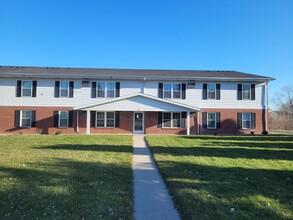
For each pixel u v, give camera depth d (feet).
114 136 69.00
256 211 17.51
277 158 37.40
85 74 90.27
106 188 22.26
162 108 84.58
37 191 20.94
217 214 16.98
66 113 89.71
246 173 27.94
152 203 19.74
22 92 89.51
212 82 92.02
